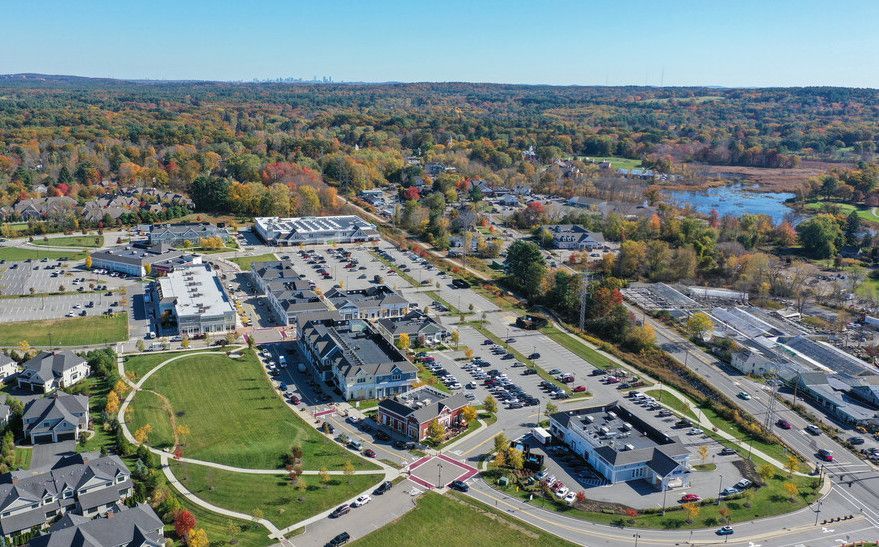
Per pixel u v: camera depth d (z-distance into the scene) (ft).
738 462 425.69
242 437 433.89
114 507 350.23
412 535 346.33
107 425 433.89
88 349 563.07
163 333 606.55
